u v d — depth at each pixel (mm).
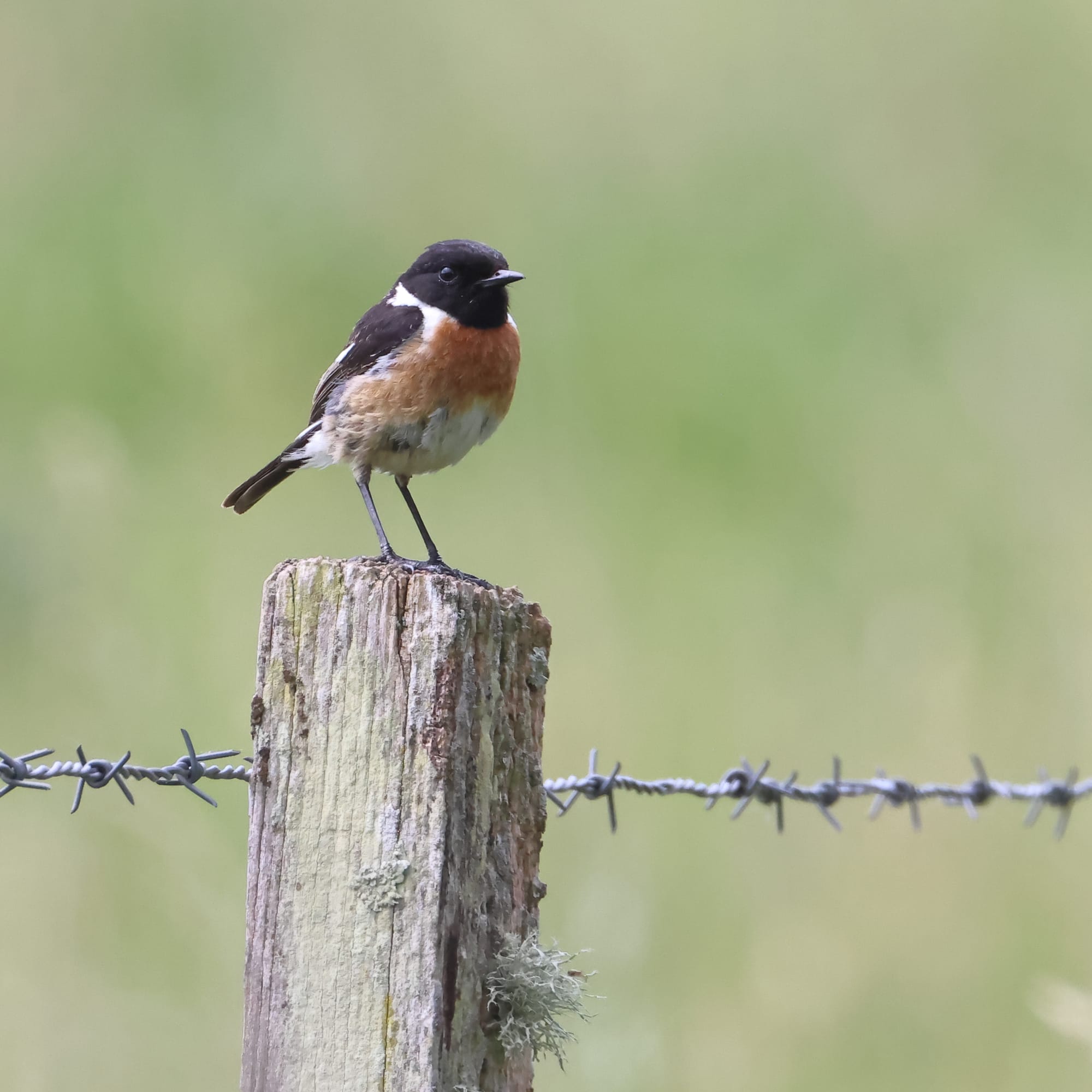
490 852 4980
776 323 17859
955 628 12938
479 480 14969
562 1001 4957
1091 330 17344
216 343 16469
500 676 5012
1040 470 15539
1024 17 20125
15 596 11938
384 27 19641
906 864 10797
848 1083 9375
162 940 9141
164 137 18844
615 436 16188
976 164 19719
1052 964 10062
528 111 19250
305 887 4898
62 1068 8219
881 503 15328
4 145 18656
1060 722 11961
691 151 19375
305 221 18016
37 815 9820
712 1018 9625
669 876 10609
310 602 4930
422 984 4773
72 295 16844
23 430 14703
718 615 13406
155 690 11250
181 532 13266
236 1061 8430
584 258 18062
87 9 19516
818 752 11727
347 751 4879
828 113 19953
